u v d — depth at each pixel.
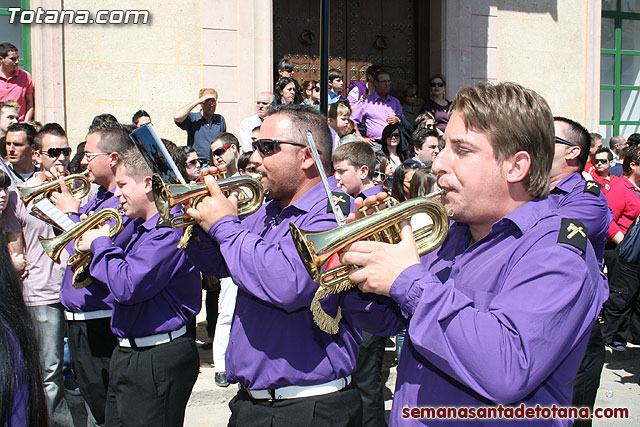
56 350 4.20
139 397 3.15
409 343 1.89
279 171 2.61
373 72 8.00
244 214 2.59
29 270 4.18
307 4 8.86
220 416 4.91
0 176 4.03
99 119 5.00
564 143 3.53
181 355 3.21
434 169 1.80
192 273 3.23
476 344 1.53
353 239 1.68
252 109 7.82
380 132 7.84
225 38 7.72
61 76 7.20
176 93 7.61
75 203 3.82
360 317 2.17
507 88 1.73
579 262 1.61
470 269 1.79
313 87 7.75
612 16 10.33
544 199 1.79
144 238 3.22
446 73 8.82
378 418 4.01
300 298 2.31
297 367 2.49
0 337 1.47
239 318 2.62
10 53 6.79
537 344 1.52
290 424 2.50
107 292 3.66
